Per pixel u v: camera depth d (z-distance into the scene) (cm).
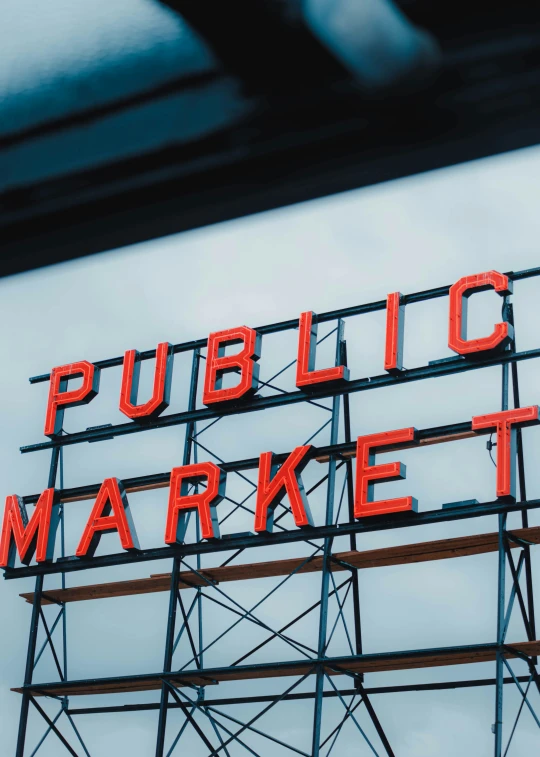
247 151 211
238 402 3139
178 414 3209
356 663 2716
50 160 218
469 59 197
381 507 2772
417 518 2756
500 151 202
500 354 2811
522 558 2698
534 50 196
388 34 194
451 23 196
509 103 200
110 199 220
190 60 207
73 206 224
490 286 2847
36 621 3197
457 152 204
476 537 2691
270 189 214
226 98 207
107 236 224
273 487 2948
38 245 227
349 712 2727
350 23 194
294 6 193
